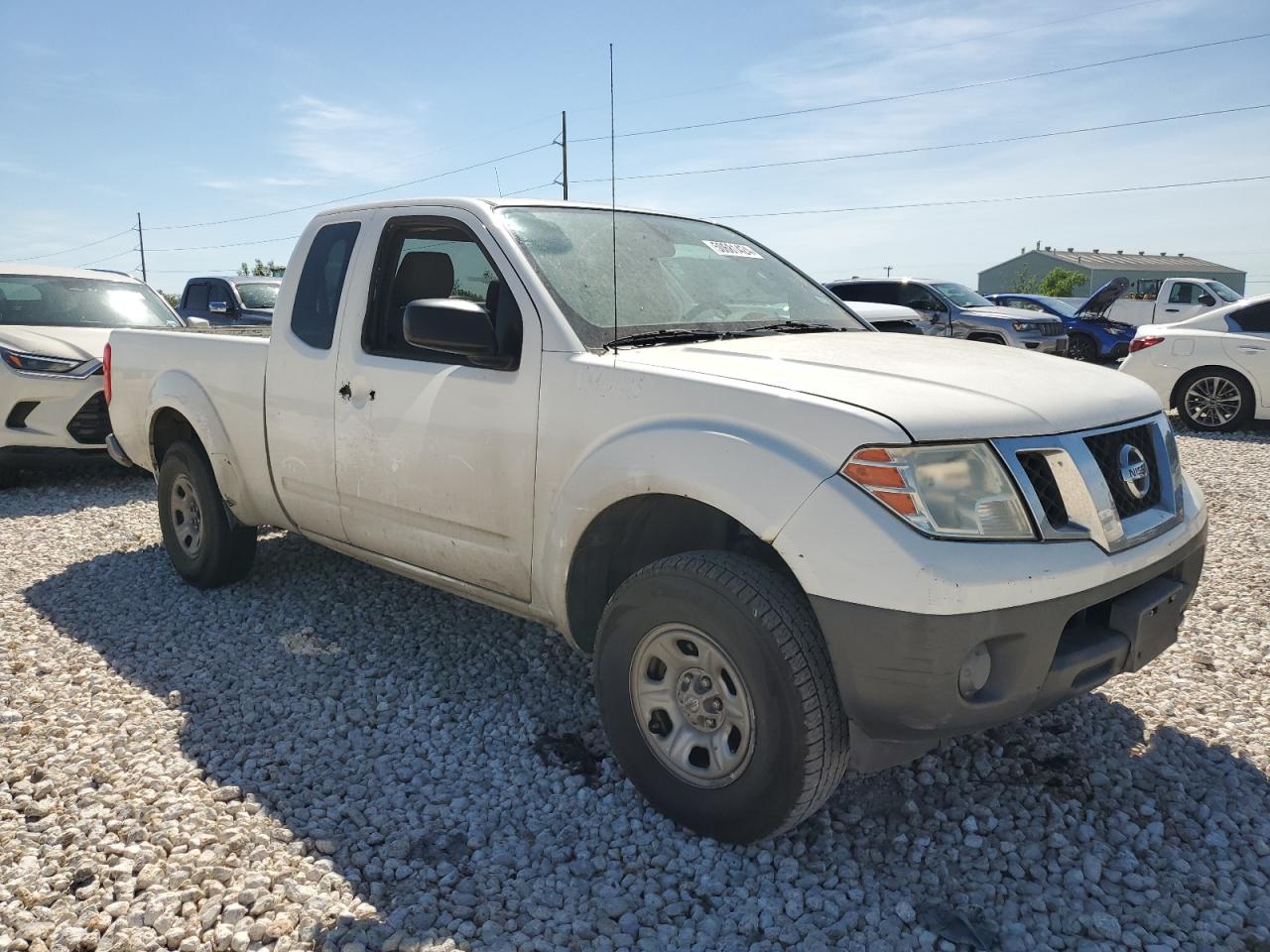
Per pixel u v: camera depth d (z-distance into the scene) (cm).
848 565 239
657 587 274
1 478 798
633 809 296
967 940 240
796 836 282
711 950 237
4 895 253
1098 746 335
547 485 311
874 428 243
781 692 250
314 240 420
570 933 242
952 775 316
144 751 333
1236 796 304
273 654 418
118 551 591
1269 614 465
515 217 355
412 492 359
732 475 258
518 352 324
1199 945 238
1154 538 275
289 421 415
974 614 234
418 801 301
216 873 260
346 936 237
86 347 786
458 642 432
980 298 1727
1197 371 1110
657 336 327
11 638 440
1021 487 247
